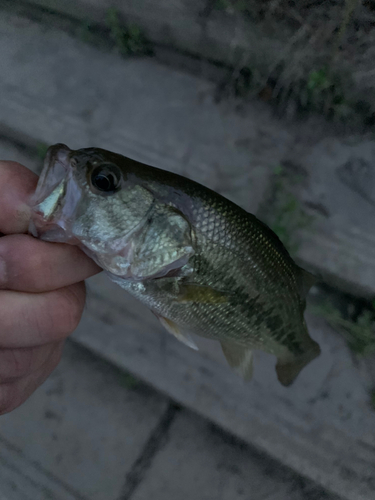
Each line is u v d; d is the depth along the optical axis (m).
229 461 0.31
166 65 0.35
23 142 0.37
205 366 0.31
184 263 0.18
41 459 0.32
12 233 0.16
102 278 0.34
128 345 0.32
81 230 0.17
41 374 0.19
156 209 0.18
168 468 0.31
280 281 0.21
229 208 0.19
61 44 0.37
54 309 0.16
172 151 0.33
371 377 0.30
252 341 0.22
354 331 0.30
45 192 0.16
